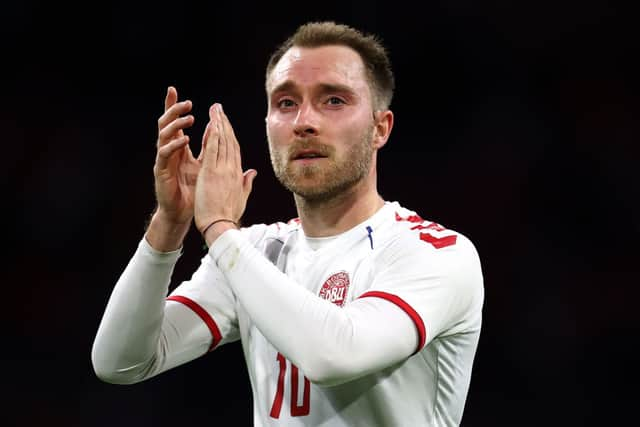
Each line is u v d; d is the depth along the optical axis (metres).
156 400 26.92
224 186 8.10
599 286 27.92
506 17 30.48
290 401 8.39
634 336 27.25
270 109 8.92
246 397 26.98
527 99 30.09
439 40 30.94
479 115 30.38
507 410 27.14
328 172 8.49
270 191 29.20
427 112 30.78
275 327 7.27
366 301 7.66
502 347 27.86
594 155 29.08
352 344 7.20
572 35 29.94
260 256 7.65
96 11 31.14
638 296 27.58
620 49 29.58
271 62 9.25
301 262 8.89
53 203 29.61
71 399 27.61
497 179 29.62
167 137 8.45
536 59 30.22
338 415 8.14
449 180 30.16
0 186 29.56
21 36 30.70
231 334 9.48
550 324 27.81
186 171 8.70
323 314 7.27
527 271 28.55
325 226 8.91
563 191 29.08
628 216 28.33
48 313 28.66
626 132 29.03
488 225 29.30
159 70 31.06
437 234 8.50
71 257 29.20
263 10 31.14
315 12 31.16
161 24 31.28
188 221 8.67
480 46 30.67
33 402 27.50
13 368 27.89
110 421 26.98
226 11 31.23
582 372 27.22
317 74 8.55
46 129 30.33
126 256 29.58
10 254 28.98
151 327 8.61
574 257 28.38
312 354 7.14
